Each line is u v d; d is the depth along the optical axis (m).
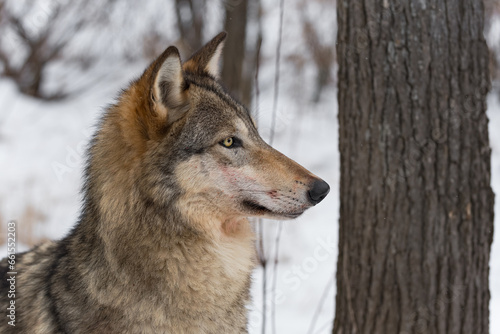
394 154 8.26
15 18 28.88
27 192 19.91
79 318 6.60
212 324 6.76
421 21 8.01
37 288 7.23
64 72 32.66
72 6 29.84
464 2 8.11
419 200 8.27
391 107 8.20
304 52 32.72
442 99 8.09
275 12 34.59
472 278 8.54
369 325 8.73
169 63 6.63
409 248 8.37
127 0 32.38
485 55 8.30
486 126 8.43
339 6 8.66
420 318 8.46
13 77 30.58
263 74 33.03
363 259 8.69
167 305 6.57
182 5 25.36
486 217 8.52
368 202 8.52
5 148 24.59
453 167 8.21
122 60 34.38
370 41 8.23
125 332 6.54
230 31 20.25
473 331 8.65
